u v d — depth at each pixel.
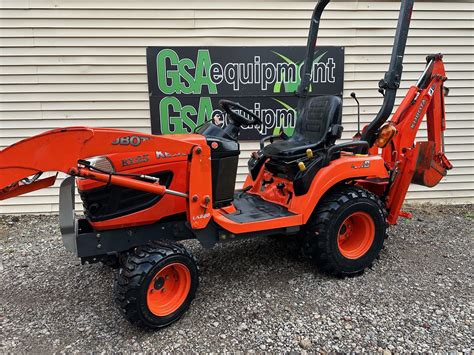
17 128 4.67
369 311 2.65
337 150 2.99
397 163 3.53
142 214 2.59
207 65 4.66
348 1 4.74
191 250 3.68
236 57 4.68
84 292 2.95
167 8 4.52
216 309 2.69
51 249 3.78
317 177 2.92
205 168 2.59
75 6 4.43
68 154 2.19
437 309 2.67
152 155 2.54
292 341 2.35
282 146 3.15
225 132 2.88
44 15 4.43
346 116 5.02
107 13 4.48
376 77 4.95
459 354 2.22
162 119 4.72
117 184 2.31
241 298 2.82
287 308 2.69
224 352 2.26
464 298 2.81
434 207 5.17
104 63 4.59
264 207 3.12
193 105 4.72
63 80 4.60
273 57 4.72
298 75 4.80
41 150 2.15
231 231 2.70
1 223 4.55
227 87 4.73
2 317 2.63
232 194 2.95
